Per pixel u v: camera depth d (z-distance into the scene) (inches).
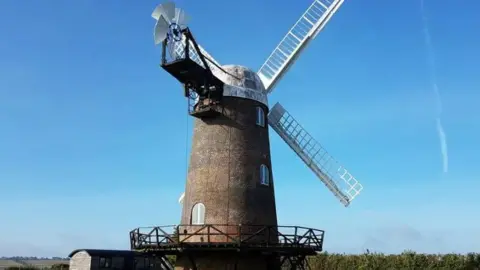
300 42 986.1
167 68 770.8
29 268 2223.2
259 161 853.2
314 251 810.2
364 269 1617.9
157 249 758.5
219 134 843.4
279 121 999.0
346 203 995.3
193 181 842.8
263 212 826.2
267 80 990.4
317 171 1009.5
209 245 719.7
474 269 1454.2
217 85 837.8
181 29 765.9
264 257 791.7
